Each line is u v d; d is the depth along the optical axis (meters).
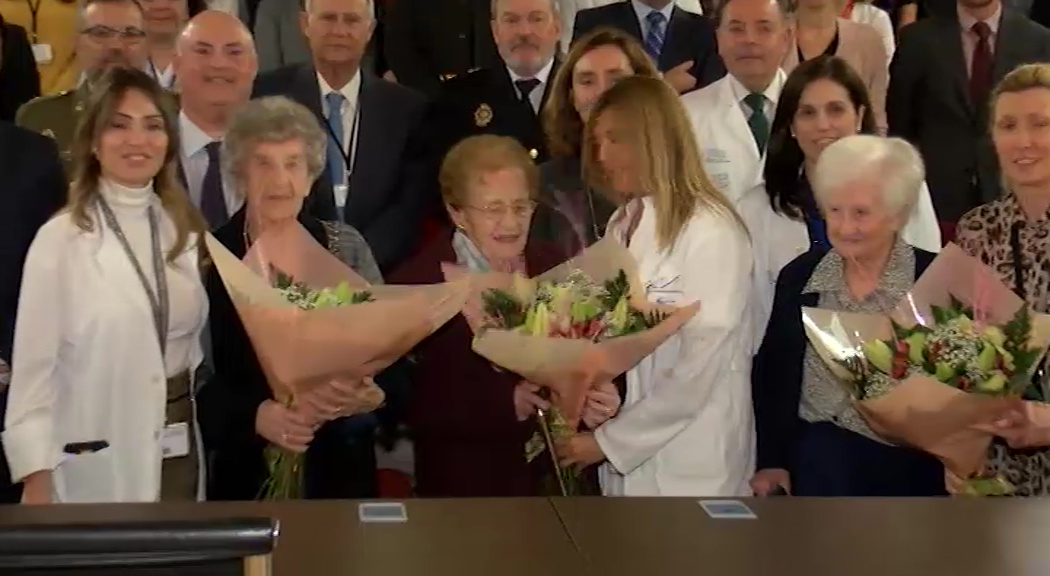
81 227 2.58
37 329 2.54
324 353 2.39
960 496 2.17
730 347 2.63
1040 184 2.73
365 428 2.77
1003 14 4.35
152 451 2.57
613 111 2.70
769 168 3.16
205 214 3.34
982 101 4.28
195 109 3.40
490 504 2.03
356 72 3.69
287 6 4.59
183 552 1.22
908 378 2.27
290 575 1.69
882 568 1.73
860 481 2.53
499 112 3.76
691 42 4.29
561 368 2.44
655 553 1.79
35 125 3.62
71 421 2.57
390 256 3.50
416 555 1.77
